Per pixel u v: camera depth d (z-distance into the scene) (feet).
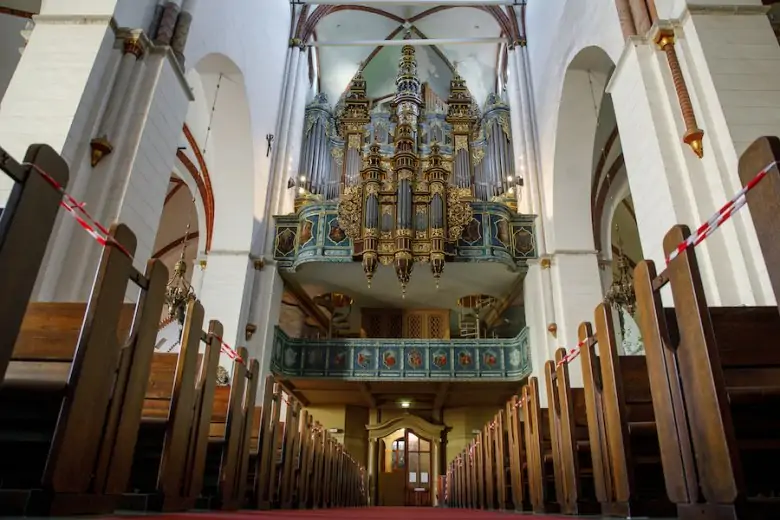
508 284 49.96
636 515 10.57
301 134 54.80
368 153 51.39
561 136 42.24
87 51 22.67
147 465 14.21
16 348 11.96
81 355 8.36
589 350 13.04
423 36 65.57
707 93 21.50
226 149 43.39
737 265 18.94
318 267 46.60
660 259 21.76
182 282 34.06
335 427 57.98
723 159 20.47
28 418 9.57
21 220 7.13
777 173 6.67
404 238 43.37
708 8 22.70
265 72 46.11
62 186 7.90
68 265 20.35
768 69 21.40
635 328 46.32
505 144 54.54
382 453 60.18
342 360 47.39
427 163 49.19
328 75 67.21
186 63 28.81
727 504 7.29
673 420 8.81
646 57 24.00
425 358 47.32
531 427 18.60
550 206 44.60
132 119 23.54
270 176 48.29
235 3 37.32
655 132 22.31
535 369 42.22
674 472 8.79
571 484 14.24
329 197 53.01
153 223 24.61
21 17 33.60
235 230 43.83
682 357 8.54
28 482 10.01
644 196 23.25
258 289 44.29
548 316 42.24
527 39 52.24
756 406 9.33
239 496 16.37
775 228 6.69
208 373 13.84
